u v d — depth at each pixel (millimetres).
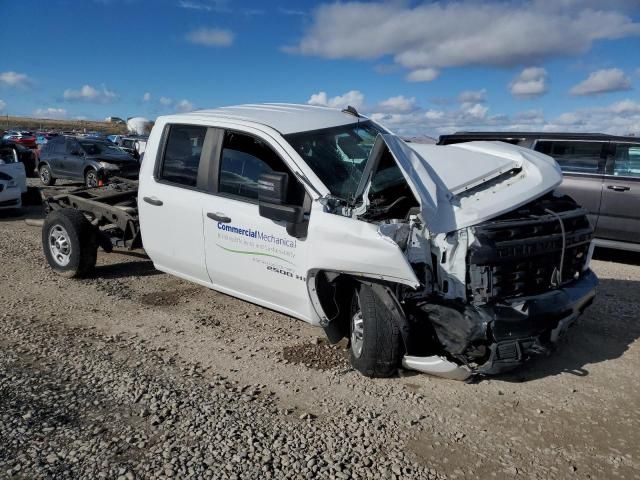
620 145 8055
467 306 3518
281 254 4320
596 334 4957
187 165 5137
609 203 8008
